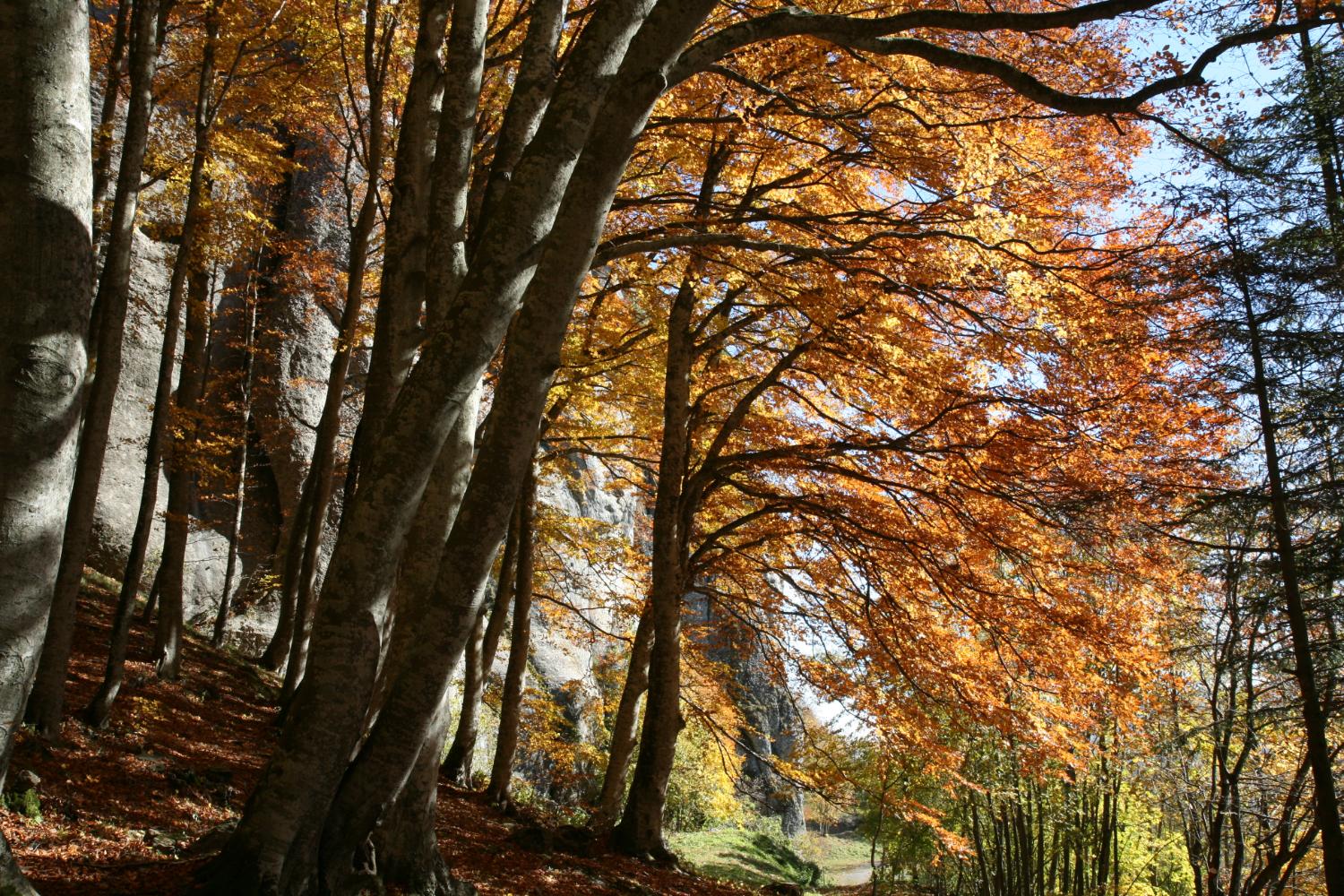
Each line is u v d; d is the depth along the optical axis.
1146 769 17.12
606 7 5.38
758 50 9.25
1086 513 10.55
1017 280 8.63
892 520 12.12
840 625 13.37
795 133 10.38
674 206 11.68
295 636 13.12
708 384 14.38
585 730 25.88
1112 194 10.56
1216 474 11.38
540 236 5.21
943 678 12.07
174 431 12.93
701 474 13.23
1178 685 14.97
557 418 15.11
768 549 14.48
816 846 41.47
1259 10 8.32
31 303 3.10
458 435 6.52
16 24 3.07
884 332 10.12
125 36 9.93
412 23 12.74
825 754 14.09
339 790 5.14
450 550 5.21
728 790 25.19
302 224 20.66
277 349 20.38
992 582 12.19
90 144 3.31
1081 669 11.70
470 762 14.93
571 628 18.77
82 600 15.14
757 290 11.55
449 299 6.54
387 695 5.25
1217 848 16.47
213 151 11.87
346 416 21.66
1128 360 9.92
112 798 7.36
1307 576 11.55
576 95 5.29
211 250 12.74
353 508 5.07
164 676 12.46
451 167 6.55
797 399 13.44
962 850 12.80
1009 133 9.12
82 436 8.27
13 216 3.07
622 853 12.12
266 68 12.52
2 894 3.38
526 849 10.72
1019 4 8.90
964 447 10.88
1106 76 8.66
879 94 9.23
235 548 17.34
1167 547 12.30
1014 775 18.67
